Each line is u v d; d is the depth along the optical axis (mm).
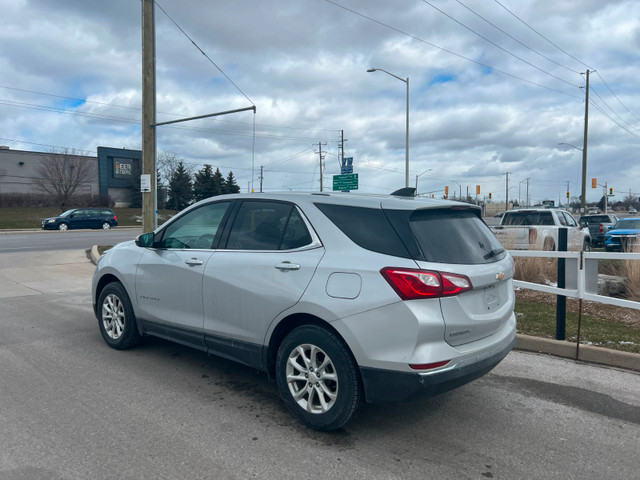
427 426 3902
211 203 4812
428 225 3662
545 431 3848
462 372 3438
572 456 3465
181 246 4957
